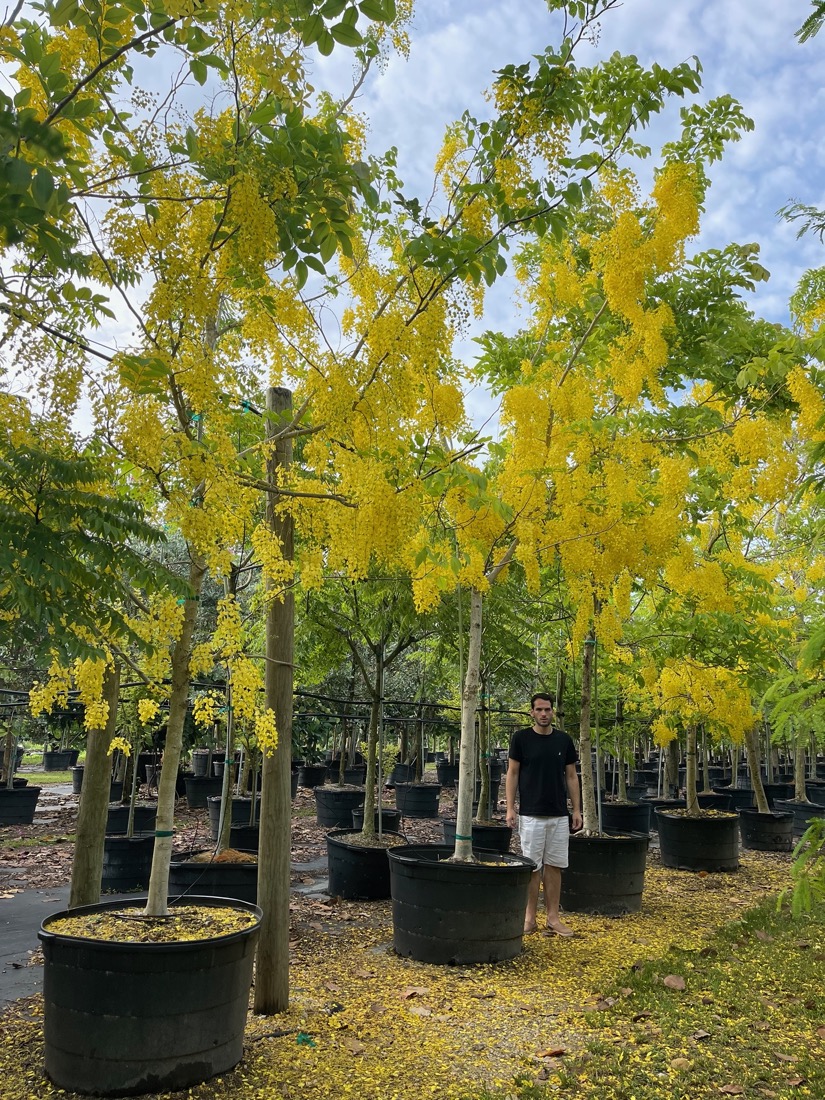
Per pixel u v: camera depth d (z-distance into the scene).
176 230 2.63
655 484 5.48
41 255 2.21
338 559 3.27
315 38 2.01
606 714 10.45
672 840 8.00
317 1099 2.77
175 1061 2.74
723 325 5.23
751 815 9.46
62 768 20.20
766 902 6.32
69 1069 2.72
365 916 5.65
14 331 2.34
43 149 1.64
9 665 8.31
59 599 2.26
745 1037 3.39
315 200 2.44
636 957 4.71
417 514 3.28
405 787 12.59
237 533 2.95
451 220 3.27
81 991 2.73
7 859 7.53
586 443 4.80
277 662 3.74
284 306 3.09
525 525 4.71
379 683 6.99
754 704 9.25
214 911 3.33
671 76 3.85
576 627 5.90
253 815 7.25
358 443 3.17
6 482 2.21
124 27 2.23
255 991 3.62
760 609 6.54
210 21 2.18
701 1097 2.85
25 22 2.31
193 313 2.60
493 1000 3.87
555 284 5.10
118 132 2.55
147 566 2.56
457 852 4.89
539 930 5.37
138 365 2.32
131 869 6.13
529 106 3.12
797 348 4.33
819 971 4.33
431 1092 2.85
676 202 4.44
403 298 3.40
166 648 3.18
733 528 6.93
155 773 12.92
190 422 2.97
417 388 3.75
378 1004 3.76
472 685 5.09
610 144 4.26
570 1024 3.56
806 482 3.82
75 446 2.54
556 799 5.43
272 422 3.65
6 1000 3.68
